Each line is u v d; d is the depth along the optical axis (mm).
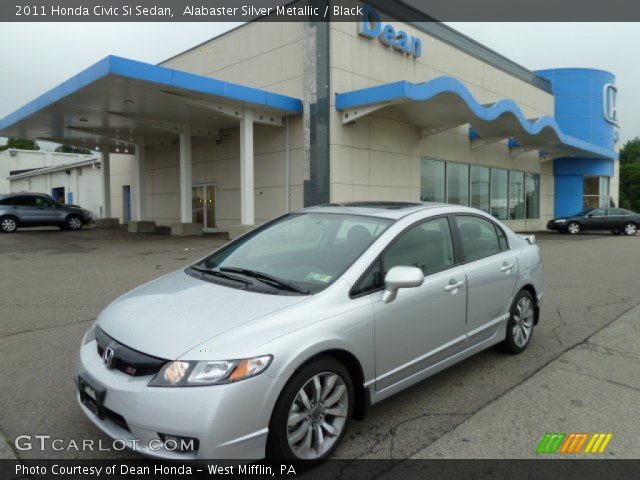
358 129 15828
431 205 4219
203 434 2408
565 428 3334
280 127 16547
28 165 46062
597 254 13867
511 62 24531
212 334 2648
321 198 14922
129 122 17547
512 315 4672
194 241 15367
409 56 17812
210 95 13625
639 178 68875
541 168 28172
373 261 3322
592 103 28781
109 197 24016
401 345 3352
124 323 2945
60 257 11758
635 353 4875
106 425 2695
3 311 6363
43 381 4023
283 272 3465
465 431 3277
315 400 2836
